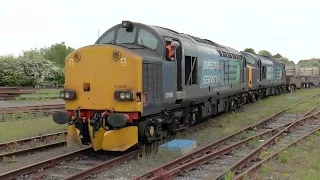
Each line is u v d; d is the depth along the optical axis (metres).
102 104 10.16
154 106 10.70
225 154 10.94
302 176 8.56
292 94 37.72
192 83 13.77
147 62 10.32
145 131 10.54
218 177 8.16
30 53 38.00
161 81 11.05
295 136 13.98
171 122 12.54
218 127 16.00
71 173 8.87
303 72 55.69
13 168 9.27
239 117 18.92
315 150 11.54
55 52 60.12
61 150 11.24
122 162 9.85
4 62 33.72
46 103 25.12
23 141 12.12
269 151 11.28
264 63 30.70
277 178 8.53
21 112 19.33
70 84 10.55
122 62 10.00
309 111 20.97
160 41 11.30
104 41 11.81
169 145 10.66
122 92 9.80
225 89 18.30
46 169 9.10
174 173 8.56
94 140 10.09
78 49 10.47
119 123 9.61
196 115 15.36
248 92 26.06
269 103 26.88
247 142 12.53
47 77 36.81
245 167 9.53
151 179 7.87
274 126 16.33
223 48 19.25
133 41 11.43
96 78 10.23
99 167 8.93
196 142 11.86
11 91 29.91
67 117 10.36
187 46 13.15
